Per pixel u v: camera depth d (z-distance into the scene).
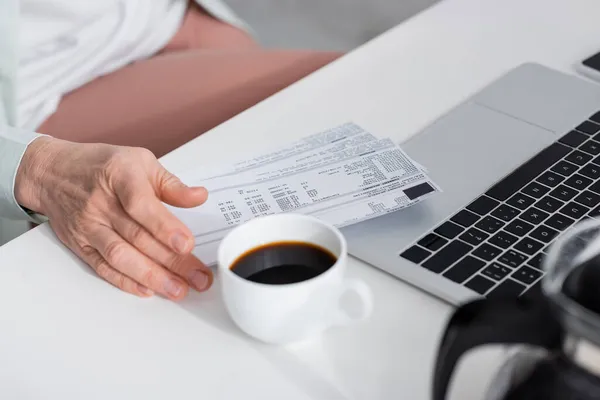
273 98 0.96
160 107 1.18
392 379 0.58
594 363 0.43
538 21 1.08
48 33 1.25
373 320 0.63
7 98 1.11
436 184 0.75
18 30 1.07
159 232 0.68
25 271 0.72
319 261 0.63
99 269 0.70
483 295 0.63
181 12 1.44
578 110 0.88
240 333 0.63
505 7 1.13
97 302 0.67
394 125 0.89
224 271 0.59
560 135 0.83
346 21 2.58
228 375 0.59
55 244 0.76
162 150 1.10
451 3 1.15
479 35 1.06
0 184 0.83
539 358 0.46
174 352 0.62
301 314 0.59
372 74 0.99
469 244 0.68
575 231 0.49
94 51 1.30
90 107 1.23
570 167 0.78
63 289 0.69
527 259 0.66
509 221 0.71
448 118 0.88
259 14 2.68
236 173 0.80
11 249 0.75
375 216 0.72
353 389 0.57
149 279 0.67
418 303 0.64
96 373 0.60
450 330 0.46
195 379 0.59
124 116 1.18
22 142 0.84
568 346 0.43
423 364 0.59
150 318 0.65
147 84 1.25
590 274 0.46
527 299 0.44
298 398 0.57
